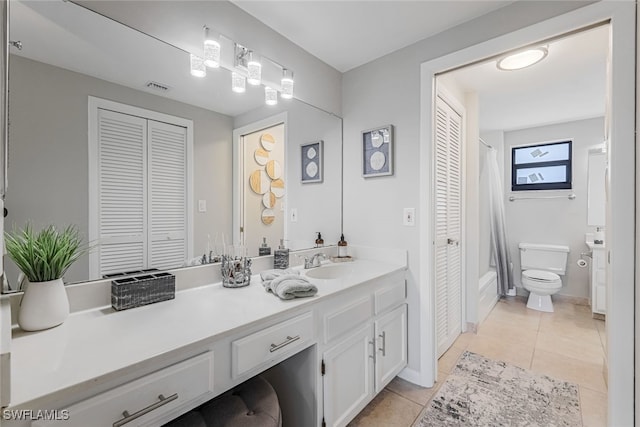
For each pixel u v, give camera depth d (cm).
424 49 187
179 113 140
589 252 340
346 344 146
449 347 244
